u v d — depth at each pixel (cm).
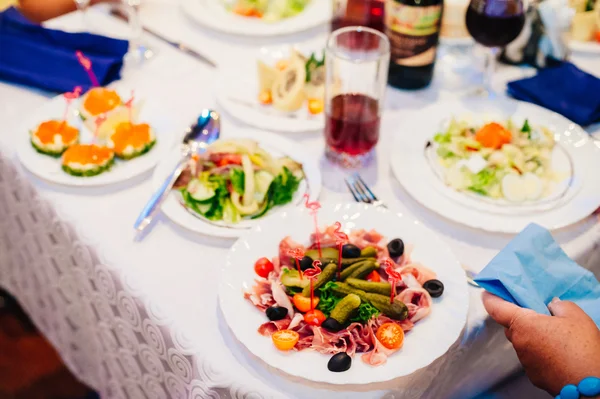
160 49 153
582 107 128
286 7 163
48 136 117
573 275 91
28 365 197
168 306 91
